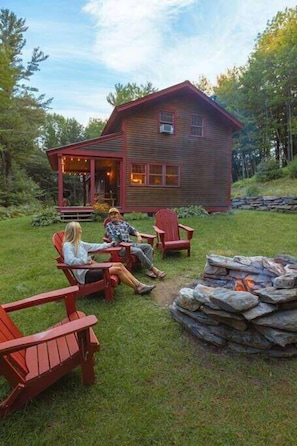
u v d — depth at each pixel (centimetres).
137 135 1095
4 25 1973
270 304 221
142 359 217
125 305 309
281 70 2044
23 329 262
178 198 1178
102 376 198
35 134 1995
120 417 164
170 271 423
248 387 187
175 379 195
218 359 215
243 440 149
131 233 460
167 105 1140
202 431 155
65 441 150
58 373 176
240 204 1430
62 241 367
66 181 2831
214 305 229
